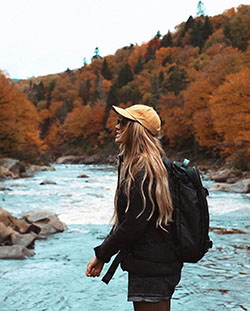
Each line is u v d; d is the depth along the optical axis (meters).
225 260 6.23
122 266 1.96
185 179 1.93
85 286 4.88
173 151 60.19
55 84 154.12
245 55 54.28
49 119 127.88
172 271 1.90
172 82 85.81
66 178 31.36
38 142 50.94
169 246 1.89
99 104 103.94
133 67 148.00
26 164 46.50
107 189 21.00
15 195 17.62
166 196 1.86
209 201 15.34
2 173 30.91
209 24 127.19
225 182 25.61
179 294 4.55
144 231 1.88
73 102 136.38
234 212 12.31
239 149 32.81
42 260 6.22
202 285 4.90
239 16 98.56
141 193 1.82
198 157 52.47
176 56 124.12
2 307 4.11
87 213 12.00
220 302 4.26
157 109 73.38
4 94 40.09
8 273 5.41
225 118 30.88
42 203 14.68
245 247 7.22
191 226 1.89
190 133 57.62
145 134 2.02
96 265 2.03
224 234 8.62
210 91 49.19
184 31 139.25
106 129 91.44
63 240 7.97
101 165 72.56
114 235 1.89
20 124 47.16
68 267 5.78
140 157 1.92
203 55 97.00
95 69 170.50
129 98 97.75
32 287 4.80
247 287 4.81
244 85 29.66
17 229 7.98
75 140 102.00
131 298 1.89
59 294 4.56
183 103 62.84
